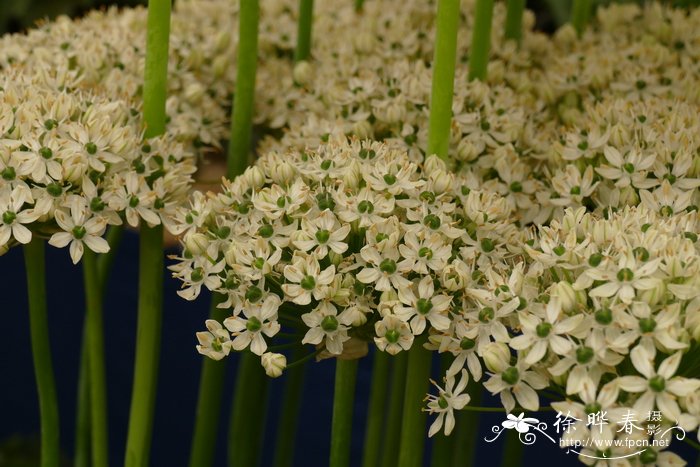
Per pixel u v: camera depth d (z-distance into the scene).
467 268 0.52
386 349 0.51
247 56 0.60
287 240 0.53
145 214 0.55
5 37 0.65
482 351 0.50
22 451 1.01
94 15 0.71
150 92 0.57
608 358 0.48
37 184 0.54
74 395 1.00
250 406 0.65
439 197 0.53
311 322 0.51
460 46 0.67
